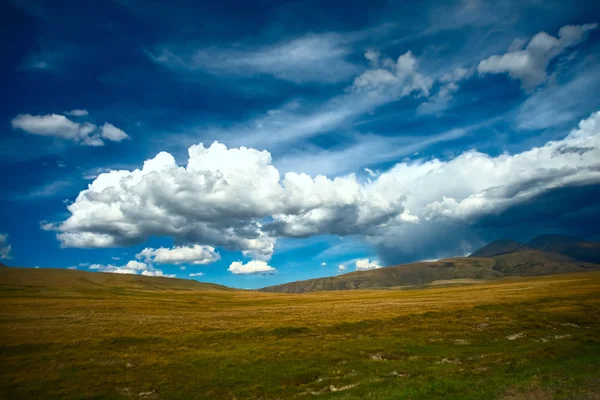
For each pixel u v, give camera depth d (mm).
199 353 39844
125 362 36500
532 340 44062
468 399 22516
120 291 190500
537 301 68812
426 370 32938
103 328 51062
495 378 27891
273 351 40438
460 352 39500
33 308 73250
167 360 37219
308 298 154375
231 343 44750
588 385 22203
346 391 28859
